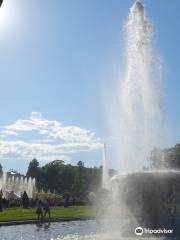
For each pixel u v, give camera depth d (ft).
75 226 115.65
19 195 344.28
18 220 130.21
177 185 81.61
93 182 553.23
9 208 227.81
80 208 237.45
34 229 107.55
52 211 194.18
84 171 566.77
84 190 551.18
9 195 303.89
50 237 87.35
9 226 119.75
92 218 149.28
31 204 245.65
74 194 548.72
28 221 129.49
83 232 95.35
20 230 105.09
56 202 286.66
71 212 183.52
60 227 112.47
